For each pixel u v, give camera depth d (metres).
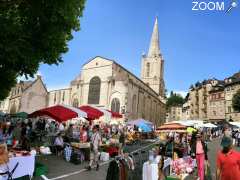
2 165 8.38
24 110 70.81
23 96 71.06
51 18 13.08
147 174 9.81
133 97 66.62
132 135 33.94
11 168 9.41
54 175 12.63
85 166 15.74
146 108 75.94
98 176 13.09
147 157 10.95
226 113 83.88
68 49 15.34
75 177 12.50
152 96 81.94
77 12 14.34
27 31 13.00
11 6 13.14
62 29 14.02
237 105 64.19
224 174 6.91
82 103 67.00
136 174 10.01
